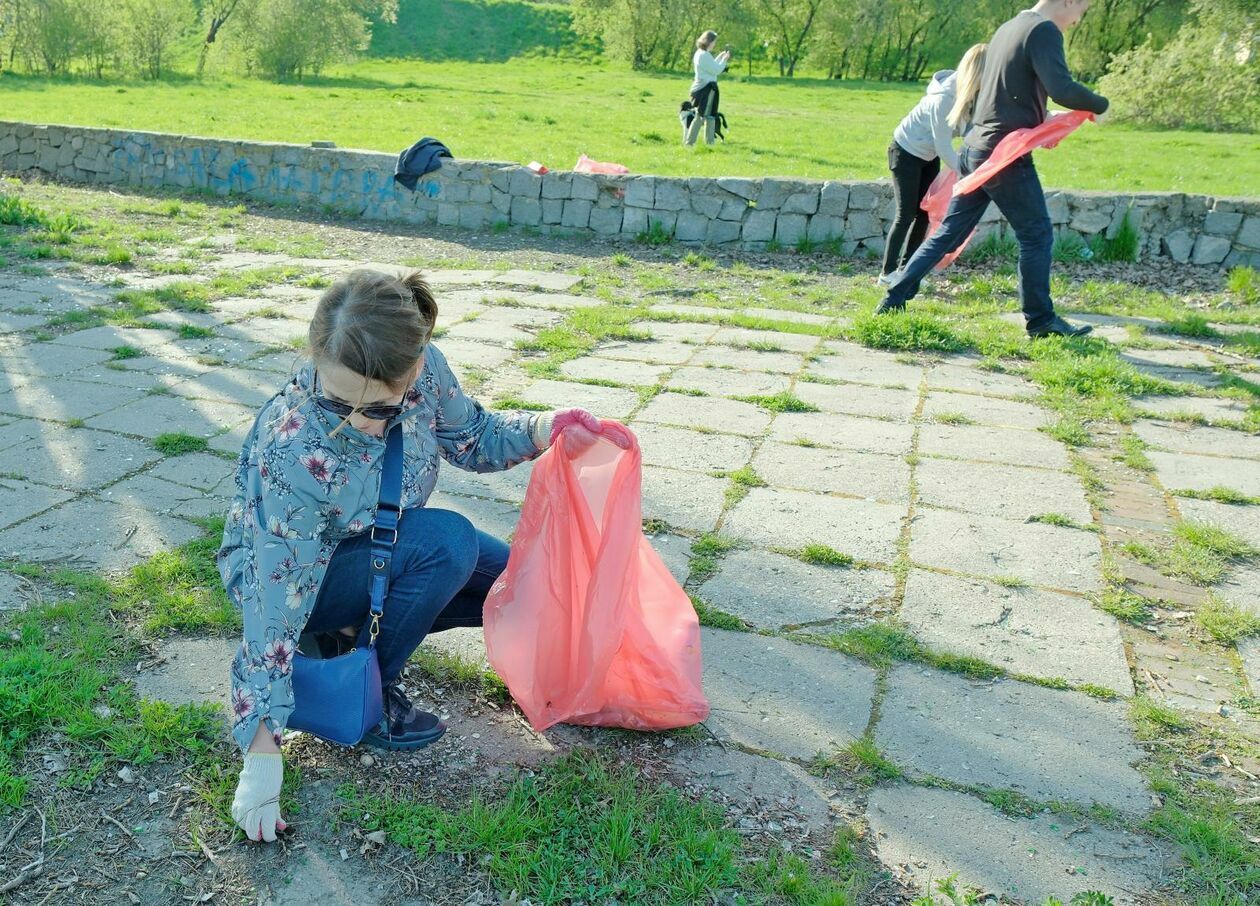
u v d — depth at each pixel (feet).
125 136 38.58
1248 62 75.25
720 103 85.71
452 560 7.92
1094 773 8.50
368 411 7.09
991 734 8.98
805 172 40.83
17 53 101.96
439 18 166.61
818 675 9.75
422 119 60.34
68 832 7.50
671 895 7.07
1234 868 7.44
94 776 7.98
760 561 11.87
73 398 16.38
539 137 52.01
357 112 64.44
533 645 8.29
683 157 44.96
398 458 7.61
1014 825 7.90
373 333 6.70
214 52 108.99
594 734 8.79
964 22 147.64
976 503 13.52
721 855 7.33
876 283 26.53
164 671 9.37
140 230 30.76
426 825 7.62
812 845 7.64
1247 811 8.10
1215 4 78.02
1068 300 24.79
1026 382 18.69
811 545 12.12
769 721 9.05
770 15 148.36
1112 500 13.76
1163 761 8.68
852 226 29.55
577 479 8.36
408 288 7.20
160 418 15.65
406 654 8.22
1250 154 56.13
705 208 30.48
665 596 9.25
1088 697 9.54
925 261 21.65
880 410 16.99
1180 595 11.39
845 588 11.35
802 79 135.44
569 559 8.34
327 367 6.84
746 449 15.16
